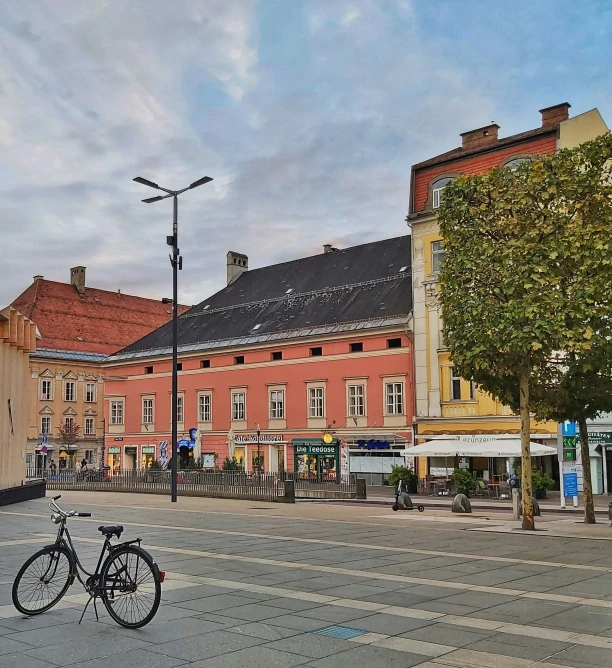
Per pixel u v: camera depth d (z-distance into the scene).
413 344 47.94
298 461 53.41
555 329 18.19
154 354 64.88
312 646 7.59
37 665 6.88
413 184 48.88
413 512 26.34
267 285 65.75
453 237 20.86
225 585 10.85
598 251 18.55
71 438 77.69
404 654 7.34
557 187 19.66
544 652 7.43
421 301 47.69
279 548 15.12
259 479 34.00
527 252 19.12
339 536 17.45
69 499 30.70
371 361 50.44
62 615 8.85
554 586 10.99
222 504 28.86
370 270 58.09
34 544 15.06
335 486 38.75
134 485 38.81
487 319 19.39
